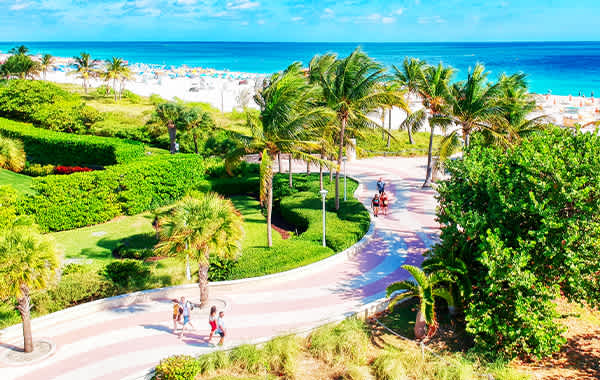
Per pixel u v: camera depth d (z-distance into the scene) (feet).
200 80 428.15
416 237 102.47
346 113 112.68
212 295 79.41
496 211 68.33
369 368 61.46
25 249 59.82
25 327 62.34
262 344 65.31
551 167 65.41
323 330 67.26
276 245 96.99
